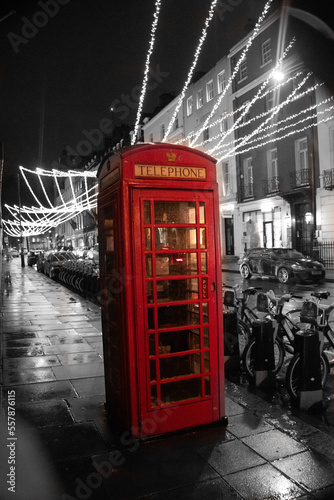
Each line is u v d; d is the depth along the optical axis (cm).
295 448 342
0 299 1141
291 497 279
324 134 2258
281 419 404
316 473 305
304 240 2488
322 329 586
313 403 432
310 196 2352
